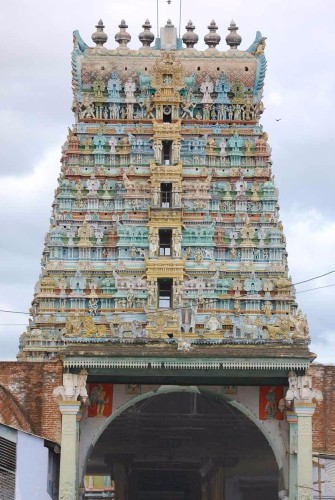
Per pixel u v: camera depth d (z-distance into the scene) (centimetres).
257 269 8875
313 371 7894
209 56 9388
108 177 9106
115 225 8956
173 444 9319
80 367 7562
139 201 8994
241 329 7744
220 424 8944
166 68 9200
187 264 8844
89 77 9331
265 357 7538
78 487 7744
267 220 9000
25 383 7844
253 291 8800
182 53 9388
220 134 9212
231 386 7919
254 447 9219
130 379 7806
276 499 9531
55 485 7750
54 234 8938
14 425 7756
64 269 8869
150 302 8756
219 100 9275
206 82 9300
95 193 9038
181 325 7825
